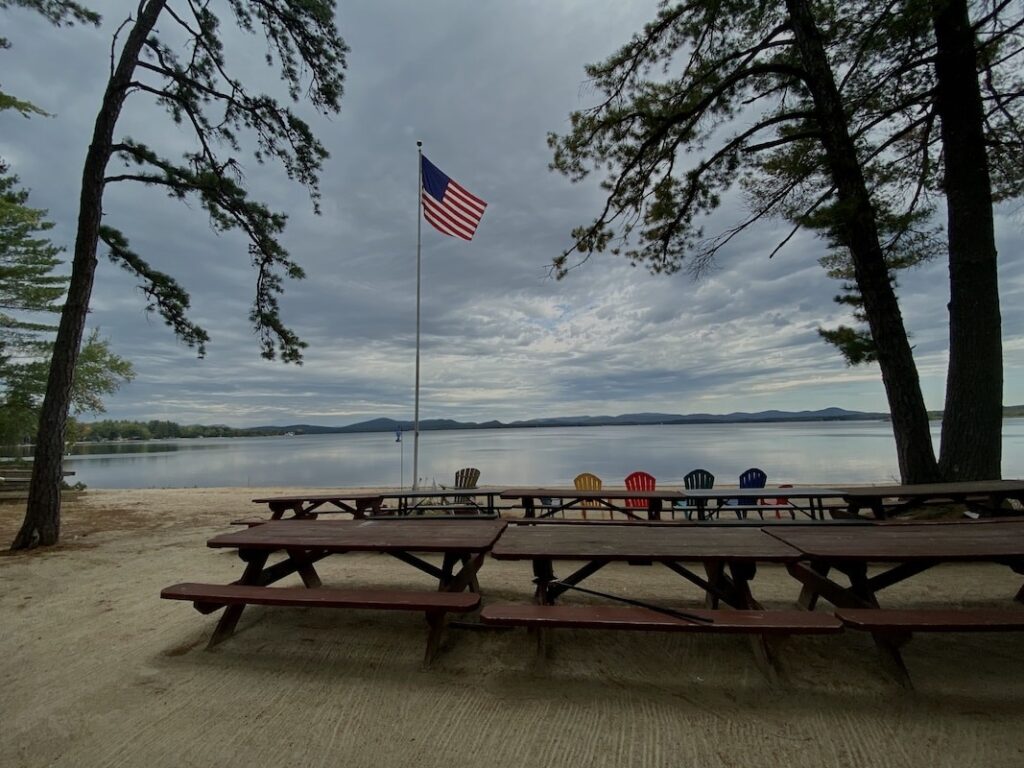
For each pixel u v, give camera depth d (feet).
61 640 10.51
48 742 6.99
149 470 110.11
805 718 7.22
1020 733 6.76
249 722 7.41
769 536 10.28
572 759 6.47
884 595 12.51
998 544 9.21
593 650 9.51
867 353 21.30
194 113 24.08
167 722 7.43
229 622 10.37
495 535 10.80
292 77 26.20
